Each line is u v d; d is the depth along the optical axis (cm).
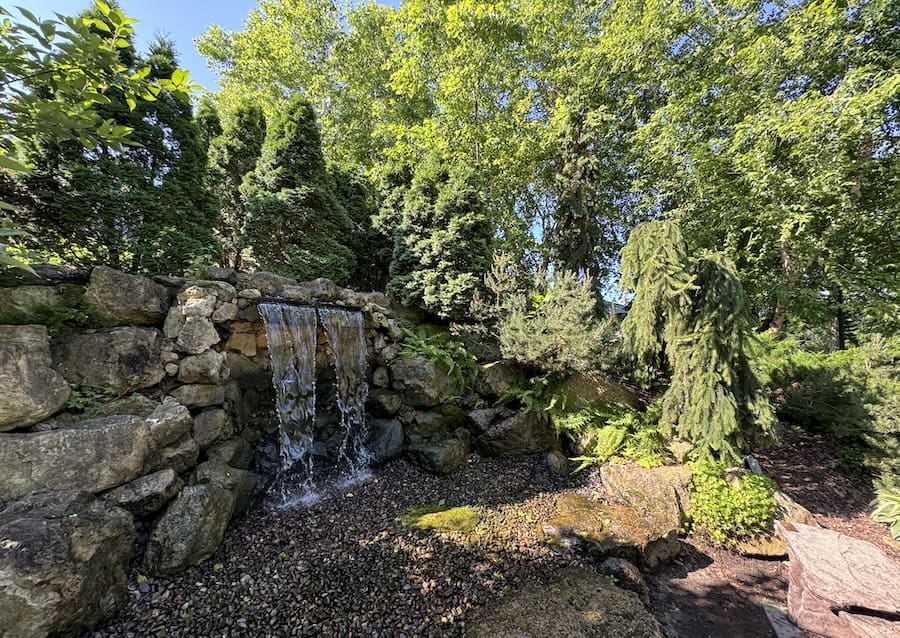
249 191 580
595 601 294
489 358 626
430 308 628
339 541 337
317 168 608
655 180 873
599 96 923
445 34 939
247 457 381
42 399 248
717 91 790
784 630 300
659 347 494
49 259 349
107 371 294
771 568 372
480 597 292
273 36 1230
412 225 651
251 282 427
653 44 805
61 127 194
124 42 205
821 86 718
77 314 289
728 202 751
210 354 359
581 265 773
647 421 524
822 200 680
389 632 253
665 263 471
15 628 177
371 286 765
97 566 219
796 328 972
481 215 631
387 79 1292
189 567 274
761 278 771
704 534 402
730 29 738
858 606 274
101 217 358
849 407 591
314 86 1238
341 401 495
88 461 246
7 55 175
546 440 531
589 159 771
